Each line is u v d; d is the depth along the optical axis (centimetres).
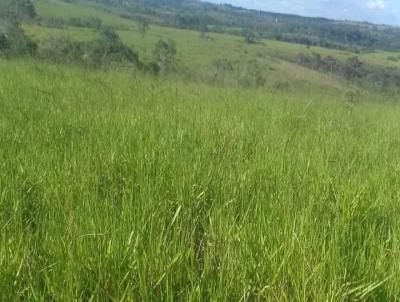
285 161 507
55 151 472
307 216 319
